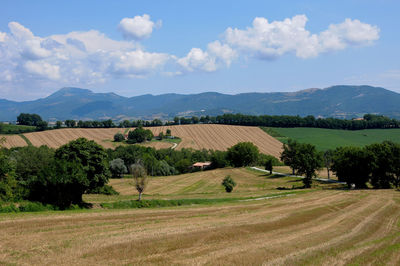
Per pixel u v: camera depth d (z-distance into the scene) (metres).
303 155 78.94
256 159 142.12
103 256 18.22
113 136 194.38
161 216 31.80
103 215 31.08
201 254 19.12
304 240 23.22
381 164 71.06
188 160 149.38
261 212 35.56
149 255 18.64
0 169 39.00
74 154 44.06
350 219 32.62
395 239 25.02
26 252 18.38
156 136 195.25
